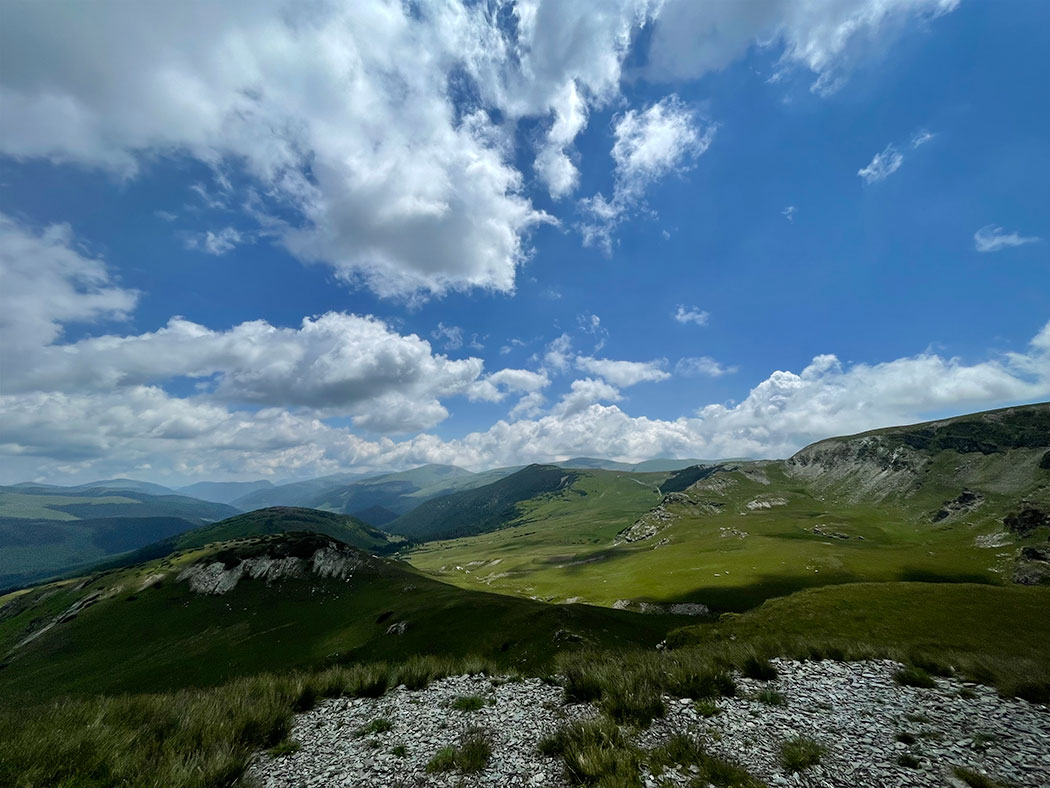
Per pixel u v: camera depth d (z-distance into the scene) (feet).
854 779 33.09
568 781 34.99
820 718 44.14
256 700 55.93
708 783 32.86
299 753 44.65
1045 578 443.73
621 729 42.29
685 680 52.47
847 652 66.28
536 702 55.06
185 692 59.98
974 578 465.47
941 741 38.34
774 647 71.41
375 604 358.02
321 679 67.36
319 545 480.23
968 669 55.21
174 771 34.12
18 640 401.49
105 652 342.64
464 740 44.75
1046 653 86.07
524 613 250.16
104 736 38.34
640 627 231.91
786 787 32.24
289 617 368.27
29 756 33.30
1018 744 37.27
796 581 427.74
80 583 479.41
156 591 425.69
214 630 360.69
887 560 503.20
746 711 46.42
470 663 74.43
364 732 49.29
